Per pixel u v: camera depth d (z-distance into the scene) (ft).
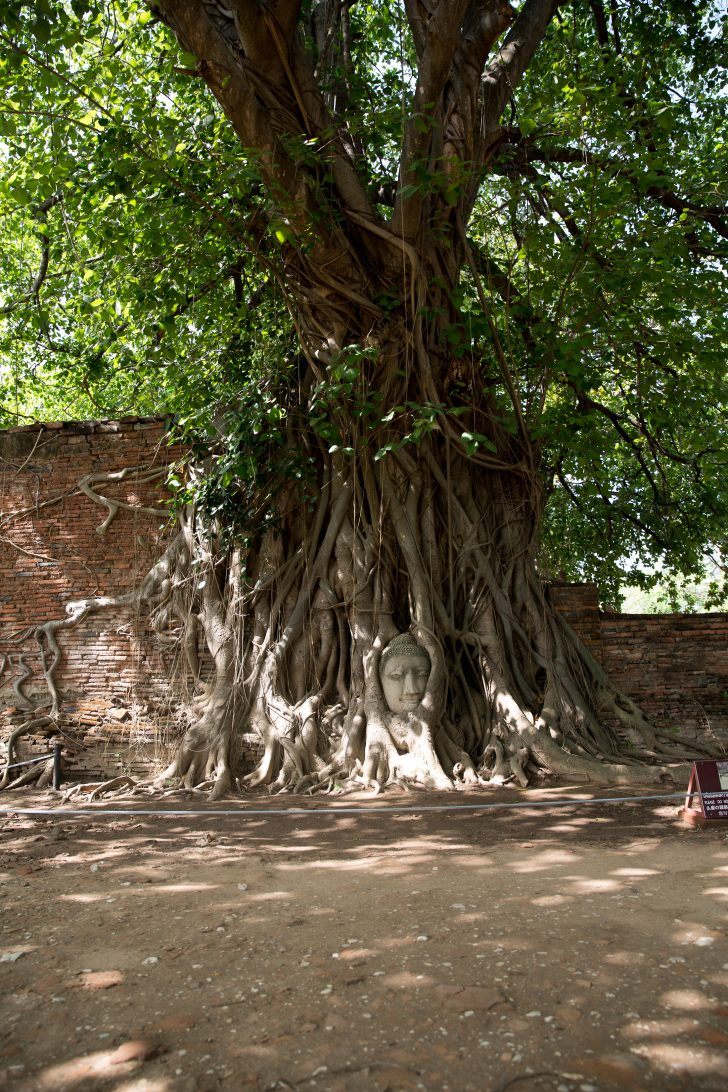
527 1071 8.92
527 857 18.52
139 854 20.54
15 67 27.45
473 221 37.47
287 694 33.83
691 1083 8.63
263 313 39.04
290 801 28.07
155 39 35.70
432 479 35.60
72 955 12.94
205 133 31.91
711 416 42.27
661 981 11.01
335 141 31.55
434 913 14.32
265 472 35.83
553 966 11.59
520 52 35.55
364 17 43.55
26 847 21.68
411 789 28.89
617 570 56.13
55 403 64.80
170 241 32.53
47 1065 9.50
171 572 37.11
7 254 50.34
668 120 31.14
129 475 38.83
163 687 36.24
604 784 28.40
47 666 37.50
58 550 39.11
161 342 37.40
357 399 33.14
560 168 39.96
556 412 36.17
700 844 19.07
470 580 34.86
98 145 30.89
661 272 31.65
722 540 53.52
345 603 34.73
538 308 34.55
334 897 15.79
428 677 32.09
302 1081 8.92
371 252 32.65
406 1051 9.43
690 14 41.78
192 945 13.19
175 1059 9.47
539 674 34.50
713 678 38.19
